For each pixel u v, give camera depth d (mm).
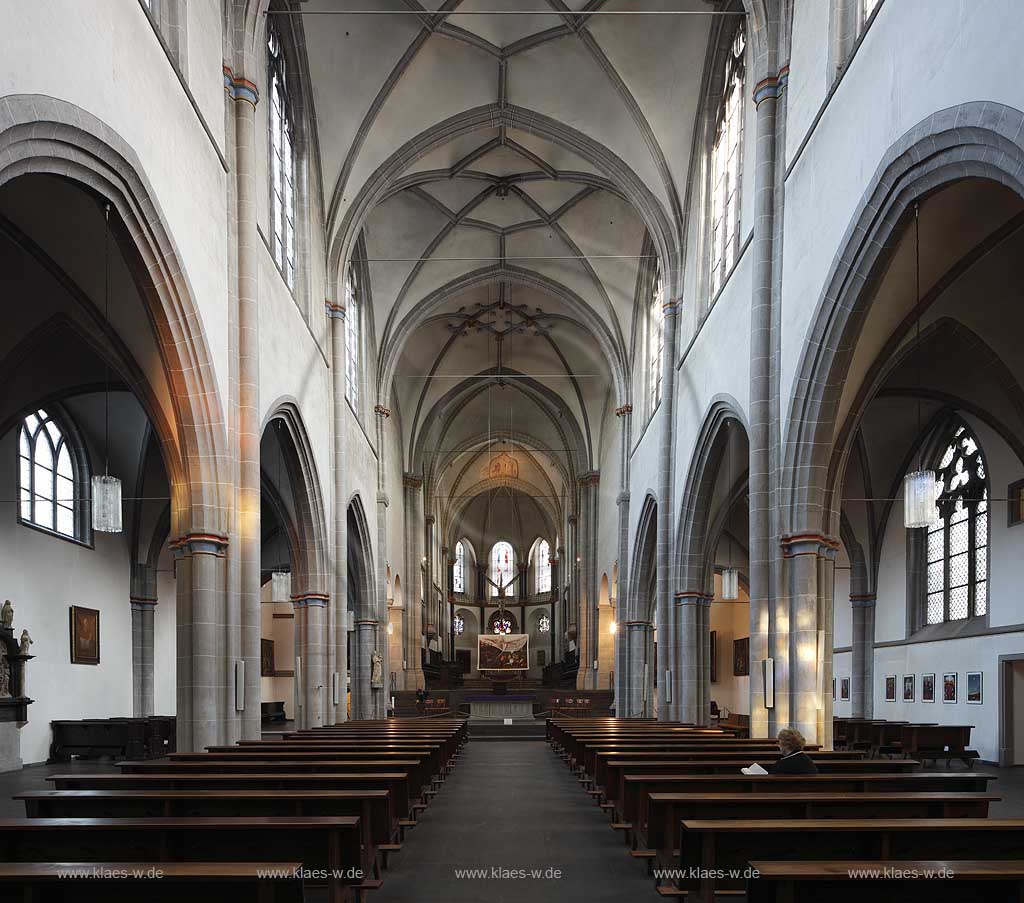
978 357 16250
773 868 4320
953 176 9391
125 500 23297
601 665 38250
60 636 20359
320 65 20188
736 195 17750
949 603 22359
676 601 22188
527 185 27500
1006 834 5730
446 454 48094
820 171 12812
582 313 31953
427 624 47688
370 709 29844
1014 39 7922
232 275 14391
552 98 22578
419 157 23297
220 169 13977
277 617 35875
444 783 14961
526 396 44062
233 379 14227
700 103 20641
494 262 31203
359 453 27891
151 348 13516
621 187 23688
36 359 17000
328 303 22625
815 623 13195
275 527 30609
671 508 23031
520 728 30672
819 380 12711
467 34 20891
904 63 10141
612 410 37094
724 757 10820
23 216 11586
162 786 8109
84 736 19672
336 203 22375
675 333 23172
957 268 12422
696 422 20781
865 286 11641
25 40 7723
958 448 22078
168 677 25797
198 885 4391
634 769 9594
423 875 7992
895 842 5688
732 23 18250
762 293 14781
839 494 13750
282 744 12883
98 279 12641
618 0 19547
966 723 20828
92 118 9047
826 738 13234
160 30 11227
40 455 20125
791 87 14375
